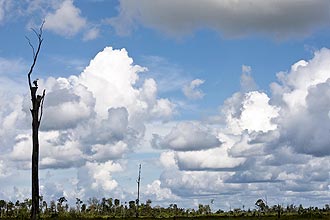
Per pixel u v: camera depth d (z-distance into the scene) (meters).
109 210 171.62
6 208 141.88
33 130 33.03
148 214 172.62
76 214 151.75
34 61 33.44
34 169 32.88
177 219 133.38
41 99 33.47
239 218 133.38
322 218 130.00
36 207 32.66
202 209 176.12
